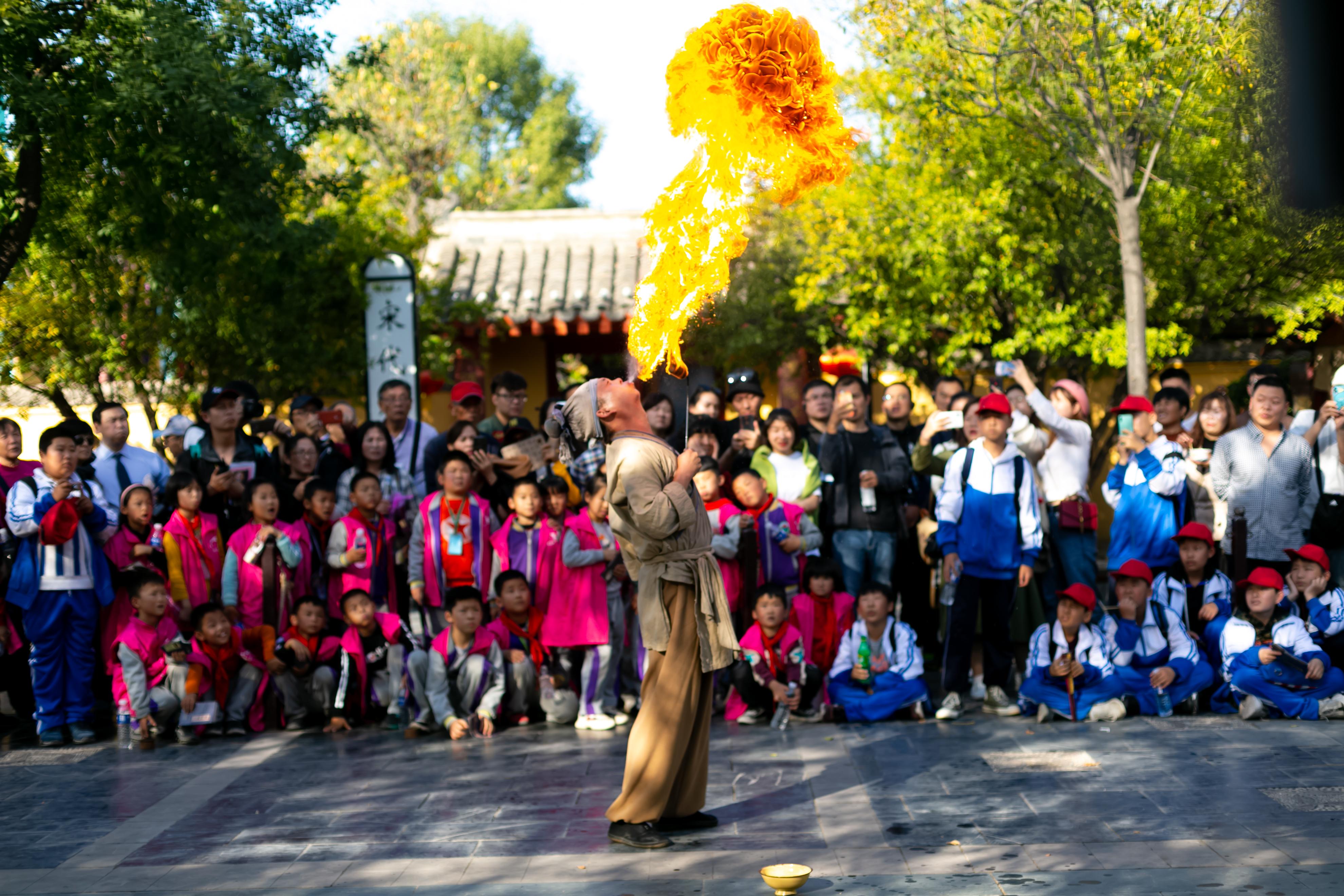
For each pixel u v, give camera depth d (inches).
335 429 323.6
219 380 464.4
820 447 312.7
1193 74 320.8
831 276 453.7
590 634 271.9
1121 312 434.0
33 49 304.5
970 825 189.8
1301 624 264.8
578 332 532.1
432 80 899.4
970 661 279.9
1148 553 291.1
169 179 337.4
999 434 275.9
